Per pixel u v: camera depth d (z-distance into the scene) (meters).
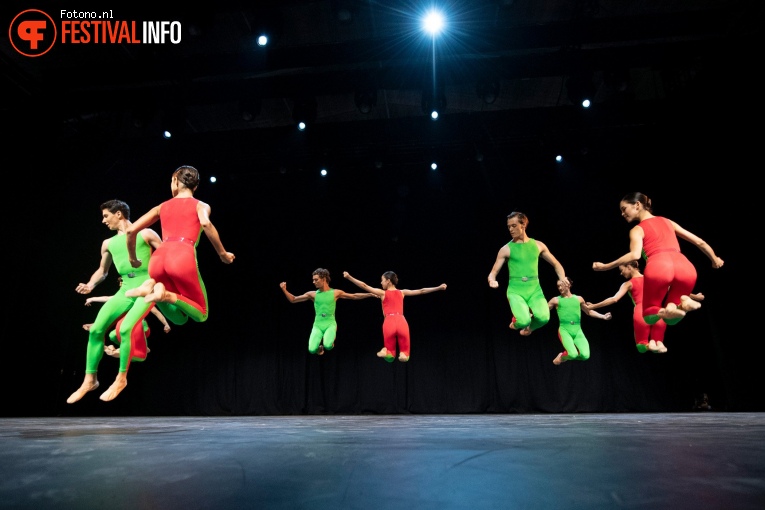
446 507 0.79
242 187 9.82
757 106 6.68
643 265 8.95
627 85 6.77
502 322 9.18
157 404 9.70
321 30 6.86
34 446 1.55
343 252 9.77
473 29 6.48
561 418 4.34
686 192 8.18
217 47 7.07
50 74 6.96
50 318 8.16
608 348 8.89
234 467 1.13
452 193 9.67
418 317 9.40
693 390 8.55
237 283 9.98
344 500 0.83
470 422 3.45
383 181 9.51
